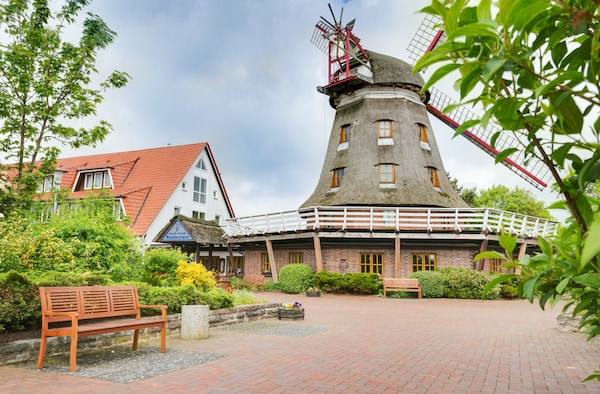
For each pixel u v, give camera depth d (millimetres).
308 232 25828
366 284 24234
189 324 9930
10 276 7422
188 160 40344
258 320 13523
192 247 35312
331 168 31797
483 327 12648
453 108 1856
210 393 5719
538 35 1621
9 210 12430
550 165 1817
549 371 7223
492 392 5980
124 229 13523
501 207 51500
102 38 14031
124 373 6625
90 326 7320
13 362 7195
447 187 31875
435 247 26609
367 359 8000
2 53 12438
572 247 1925
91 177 39000
